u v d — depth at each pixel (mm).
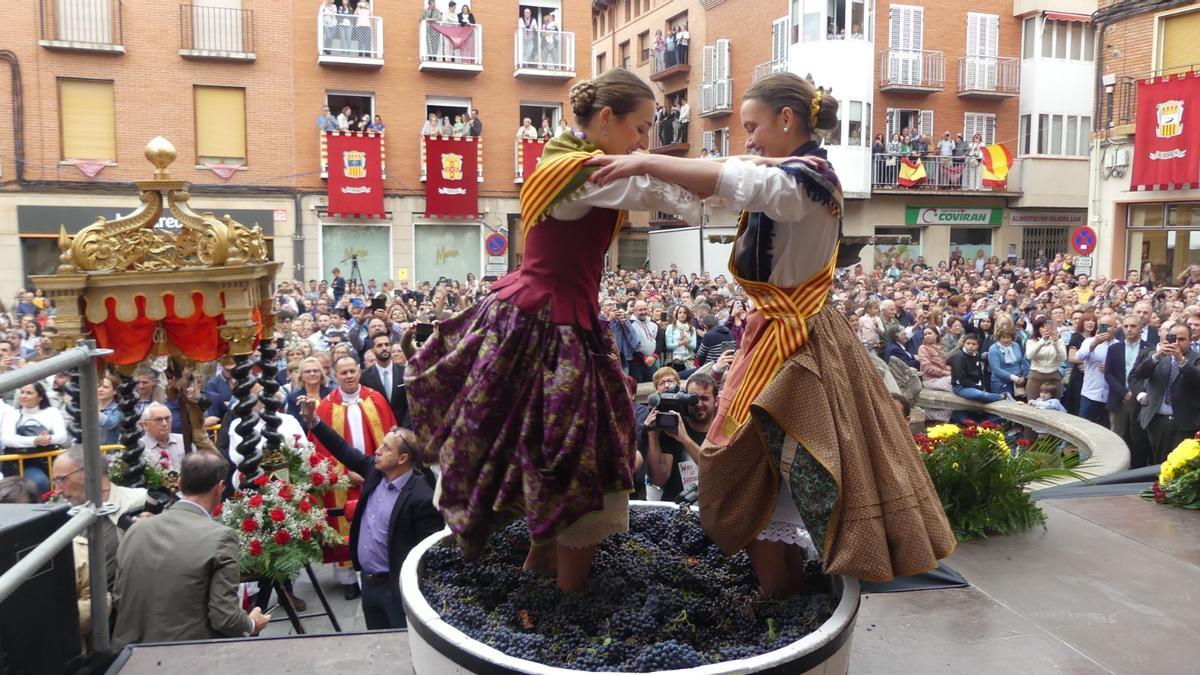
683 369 12070
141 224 4527
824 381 2086
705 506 2225
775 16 29172
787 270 2145
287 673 2588
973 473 4035
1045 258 29203
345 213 24656
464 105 26469
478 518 2072
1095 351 9914
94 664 2895
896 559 2064
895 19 28547
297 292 18422
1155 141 20359
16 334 10336
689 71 34219
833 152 27688
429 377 2162
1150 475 5555
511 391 2043
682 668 1861
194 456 4168
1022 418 8938
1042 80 29438
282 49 23969
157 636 3842
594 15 42656
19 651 2512
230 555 3988
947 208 29156
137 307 4578
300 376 7621
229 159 23875
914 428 8711
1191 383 8188
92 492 2834
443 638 1972
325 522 5266
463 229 26531
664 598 2191
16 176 21734
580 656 1957
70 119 22219
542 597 2246
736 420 2182
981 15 29391
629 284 19234
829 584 2406
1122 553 3805
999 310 12141
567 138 2100
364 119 24688
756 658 1836
